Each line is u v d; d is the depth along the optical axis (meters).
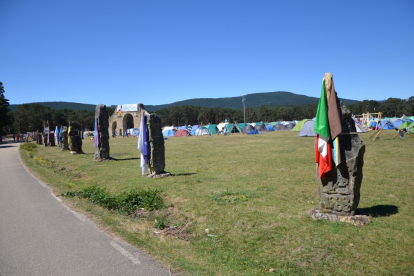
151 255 4.89
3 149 37.53
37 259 4.80
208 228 6.14
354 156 5.58
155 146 11.43
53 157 21.73
